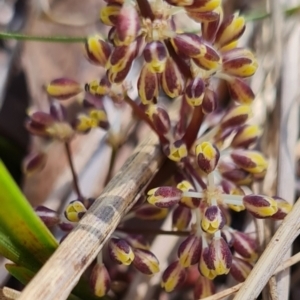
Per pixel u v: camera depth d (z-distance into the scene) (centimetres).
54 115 20
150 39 17
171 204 18
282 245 18
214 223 17
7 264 18
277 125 21
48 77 24
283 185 20
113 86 18
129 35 17
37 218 17
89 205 18
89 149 22
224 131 19
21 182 23
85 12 24
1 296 17
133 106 19
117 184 18
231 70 18
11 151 23
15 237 17
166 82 17
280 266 18
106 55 18
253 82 22
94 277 18
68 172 22
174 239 20
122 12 17
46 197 22
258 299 19
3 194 16
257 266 18
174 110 21
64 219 18
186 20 23
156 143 19
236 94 18
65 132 20
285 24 22
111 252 17
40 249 17
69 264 17
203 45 17
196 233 18
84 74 24
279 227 18
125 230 19
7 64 23
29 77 24
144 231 19
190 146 19
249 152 19
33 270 18
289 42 22
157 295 21
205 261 17
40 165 20
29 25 24
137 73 22
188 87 18
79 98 21
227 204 18
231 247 19
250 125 19
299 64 22
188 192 18
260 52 23
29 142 23
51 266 17
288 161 20
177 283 18
